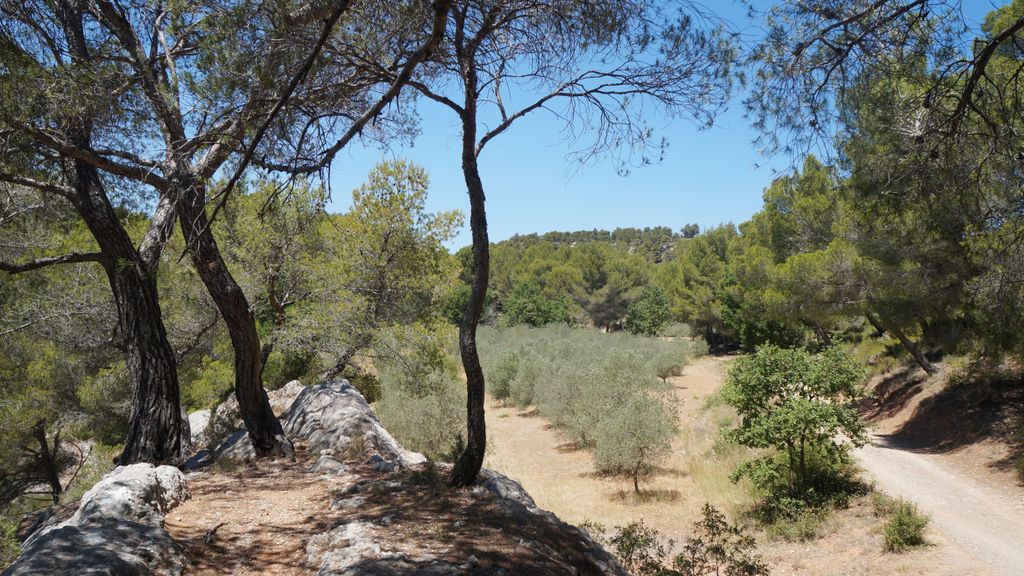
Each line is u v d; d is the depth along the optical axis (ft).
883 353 87.76
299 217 42.91
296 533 16.08
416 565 12.73
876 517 40.19
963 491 43.01
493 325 216.13
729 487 53.67
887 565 33.40
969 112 15.66
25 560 12.13
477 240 19.84
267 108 15.31
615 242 565.53
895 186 17.98
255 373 26.50
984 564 31.19
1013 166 17.67
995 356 51.80
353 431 28.27
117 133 20.66
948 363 68.69
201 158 22.76
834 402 48.24
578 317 234.79
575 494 56.03
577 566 15.43
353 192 49.93
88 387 47.67
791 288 66.03
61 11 17.40
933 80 15.34
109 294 42.78
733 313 126.62
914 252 46.73
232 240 44.80
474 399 19.88
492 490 19.20
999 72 16.65
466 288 178.60
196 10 15.90
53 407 49.52
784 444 50.16
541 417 96.37
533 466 67.51
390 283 50.06
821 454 47.42
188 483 21.39
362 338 47.26
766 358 49.55
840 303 63.00
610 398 72.74
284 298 47.75
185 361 51.08
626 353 107.14
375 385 59.06
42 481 59.88
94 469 44.37
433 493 18.70
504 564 13.30
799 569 35.83
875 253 49.80
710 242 175.94
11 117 15.88
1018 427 50.24
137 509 15.60
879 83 15.80
